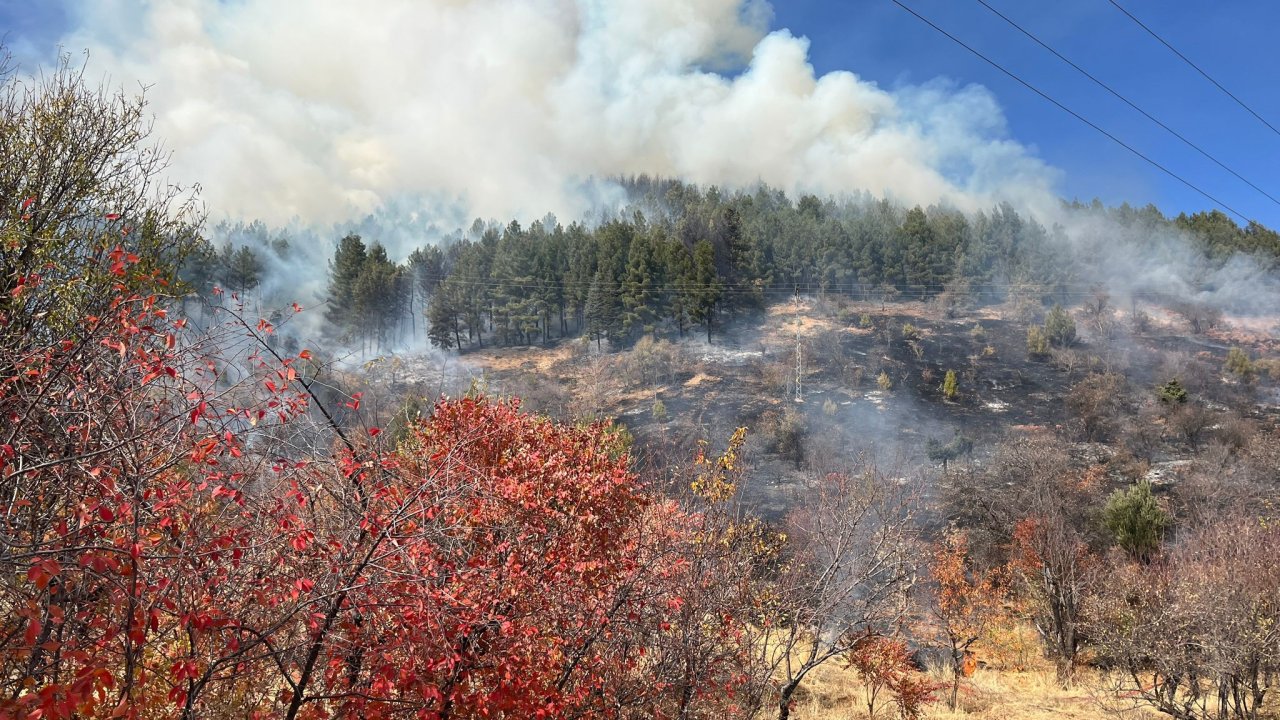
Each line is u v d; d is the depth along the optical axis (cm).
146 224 1142
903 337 9719
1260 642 1364
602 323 9575
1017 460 4566
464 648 636
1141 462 5356
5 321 617
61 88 1131
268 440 538
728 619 1026
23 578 470
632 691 909
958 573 2072
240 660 502
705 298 9812
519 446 959
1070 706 1772
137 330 489
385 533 531
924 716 1666
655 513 1019
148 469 461
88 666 421
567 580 780
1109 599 1845
